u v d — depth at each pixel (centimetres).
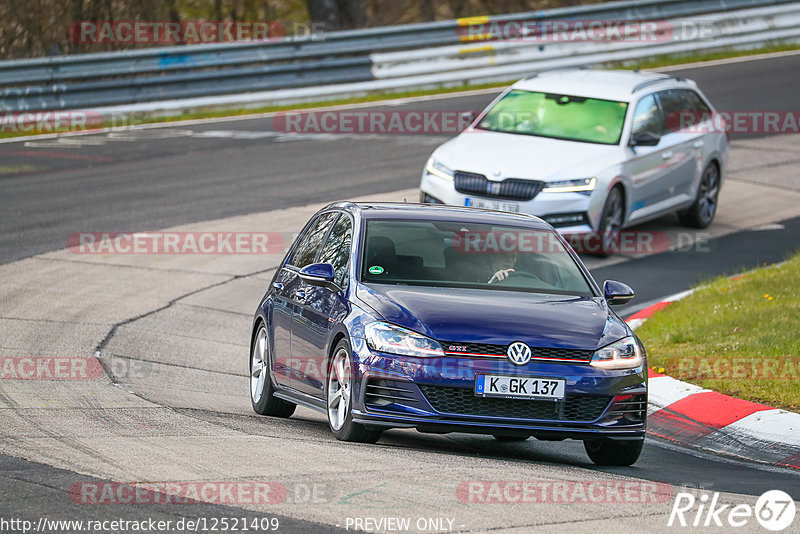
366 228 3188
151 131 8500
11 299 4703
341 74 9638
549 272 3156
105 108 8794
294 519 2053
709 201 6475
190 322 4597
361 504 2166
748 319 4331
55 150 7806
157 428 2877
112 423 2920
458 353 2734
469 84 10112
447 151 5744
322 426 3281
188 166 7369
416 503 2191
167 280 5169
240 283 5200
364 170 7312
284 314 3303
